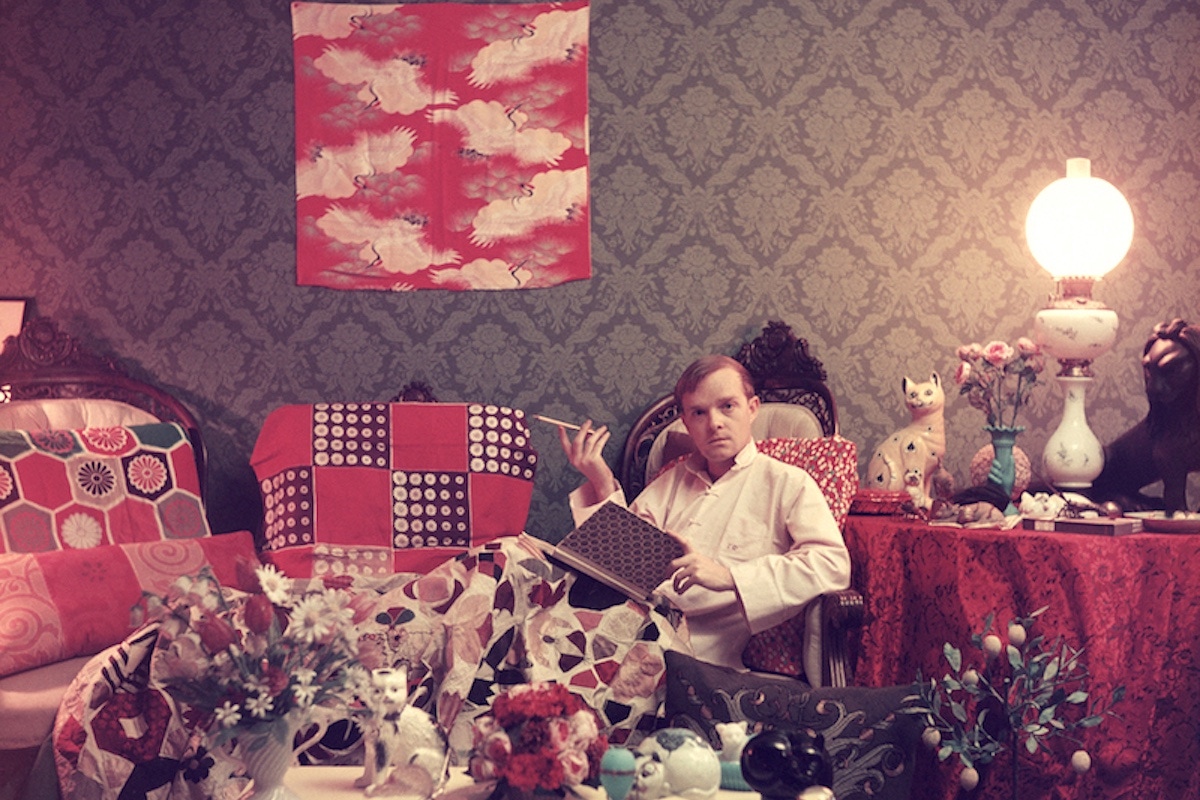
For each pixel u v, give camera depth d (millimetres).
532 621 2535
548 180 3945
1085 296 3537
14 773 2496
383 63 3938
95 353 3920
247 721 1755
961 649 2805
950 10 4051
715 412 3018
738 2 3988
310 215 3928
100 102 3938
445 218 3941
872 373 4023
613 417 3955
